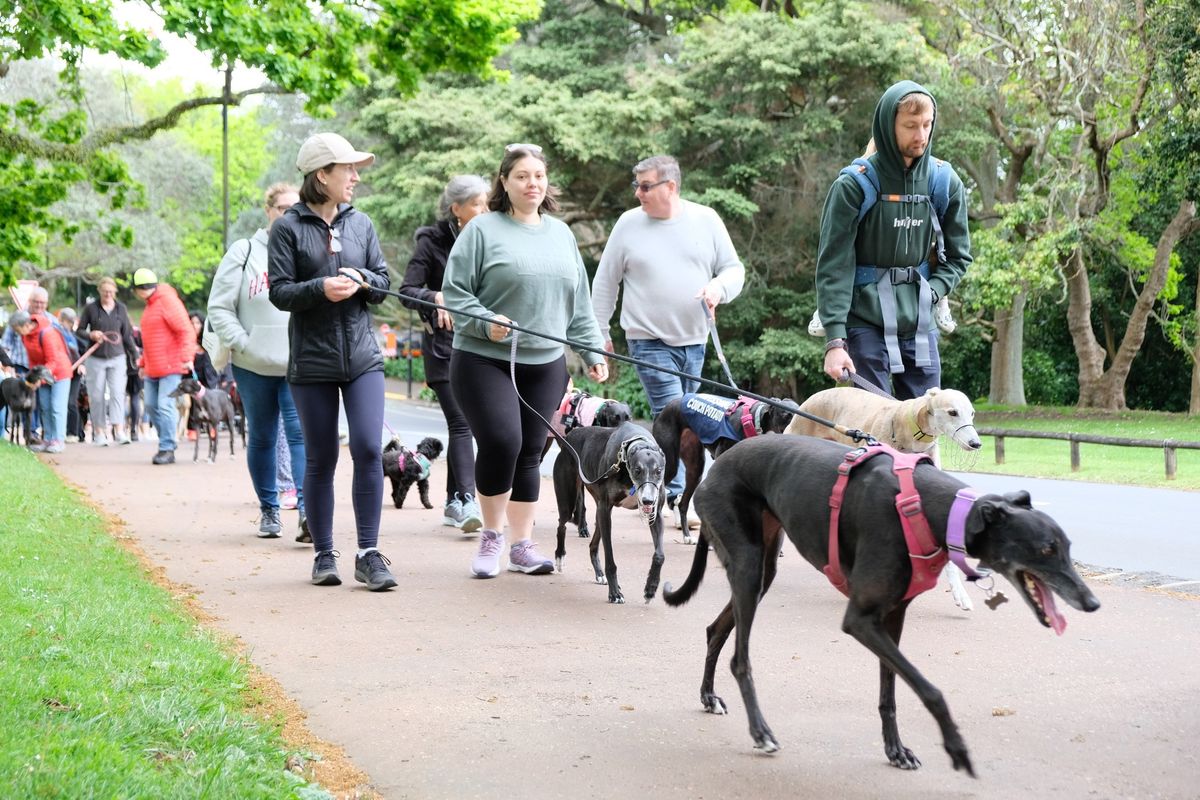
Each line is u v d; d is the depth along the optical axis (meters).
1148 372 39.34
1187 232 31.44
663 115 29.53
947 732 3.60
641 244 8.91
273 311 8.77
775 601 6.72
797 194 30.59
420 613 6.36
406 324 49.03
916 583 3.84
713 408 8.36
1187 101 25.38
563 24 34.72
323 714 4.58
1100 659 5.40
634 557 8.31
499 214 7.28
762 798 3.76
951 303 30.88
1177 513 11.20
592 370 7.62
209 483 12.66
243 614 6.27
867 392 6.92
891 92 6.56
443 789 3.83
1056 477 15.46
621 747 4.23
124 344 18.67
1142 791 3.80
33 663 4.43
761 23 29.89
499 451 7.21
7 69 12.09
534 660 5.40
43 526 8.23
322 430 7.09
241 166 74.50
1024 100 26.78
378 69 15.20
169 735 3.80
